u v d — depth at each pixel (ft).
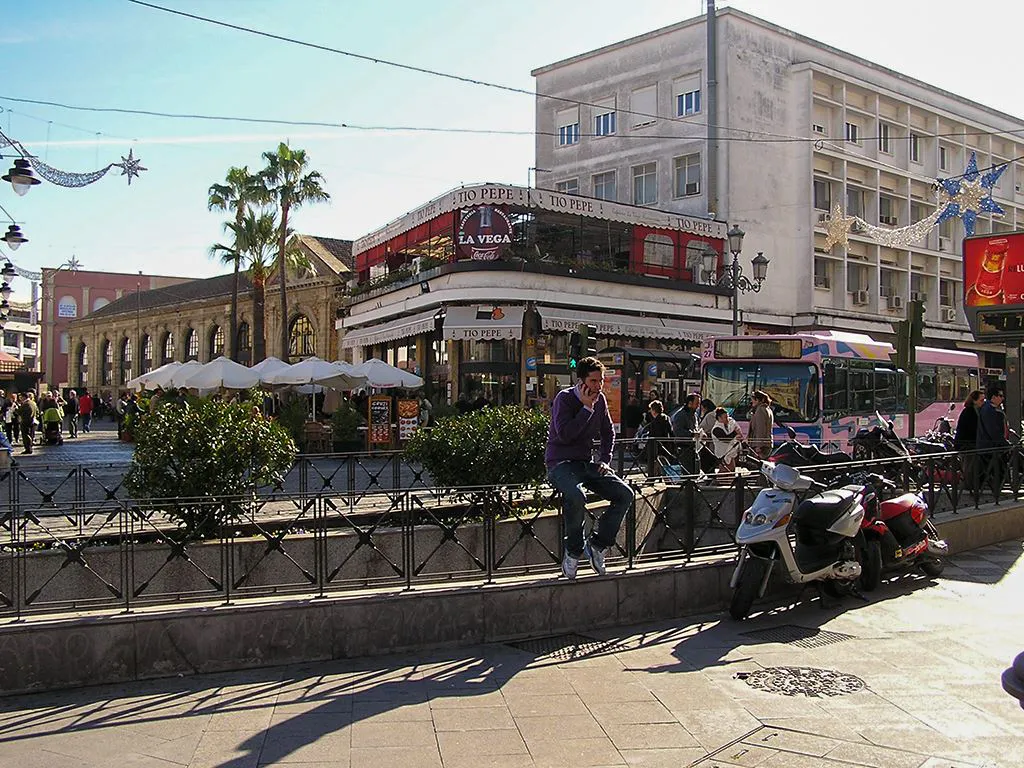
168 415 28.35
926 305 142.72
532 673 19.31
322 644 20.12
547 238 95.71
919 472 32.63
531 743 15.46
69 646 18.31
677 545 27.09
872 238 127.54
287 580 26.37
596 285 94.94
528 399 89.61
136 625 18.79
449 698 17.72
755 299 112.88
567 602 22.63
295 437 71.77
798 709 17.10
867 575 27.02
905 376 72.59
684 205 115.44
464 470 32.42
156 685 18.49
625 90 122.31
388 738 15.66
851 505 25.72
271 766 14.51
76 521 24.77
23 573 21.93
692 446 48.21
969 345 148.36
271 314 147.64
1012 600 26.30
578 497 22.75
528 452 32.24
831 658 20.47
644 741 15.53
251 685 18.49
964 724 16.35
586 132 126.82
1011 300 45.73
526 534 26.81
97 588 24.67
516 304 89.45
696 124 113.91
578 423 23.08
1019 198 158.71
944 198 99.30
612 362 83.82
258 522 26.55
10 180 44.37
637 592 23.72
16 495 36.73
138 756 14.88
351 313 116.37
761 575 23.88
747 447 49.80
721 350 62.69
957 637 22.27
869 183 130.00
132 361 204.23
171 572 25.39
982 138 150.20
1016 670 10.20
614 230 99.50
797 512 25.05
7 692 17.83
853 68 128.98
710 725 16.29
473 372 91.30
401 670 19.49
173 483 27.20
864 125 129.80
